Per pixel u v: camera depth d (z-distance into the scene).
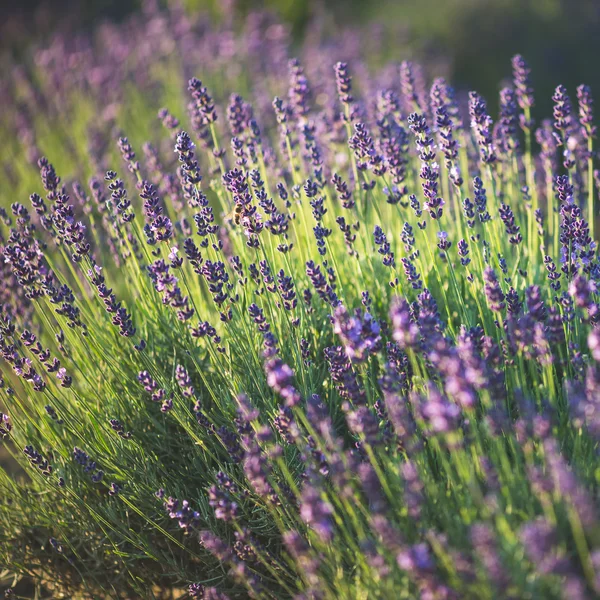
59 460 3.44
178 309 3.04
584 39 9.66
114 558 3.32
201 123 4.22
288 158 4.53
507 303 2.96
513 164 4.30
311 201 3.41
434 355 2.50
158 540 3.36
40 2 14.18
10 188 6.64
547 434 2.23
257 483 2.57
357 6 12.18
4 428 3.17
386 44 10.02
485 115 3.50
